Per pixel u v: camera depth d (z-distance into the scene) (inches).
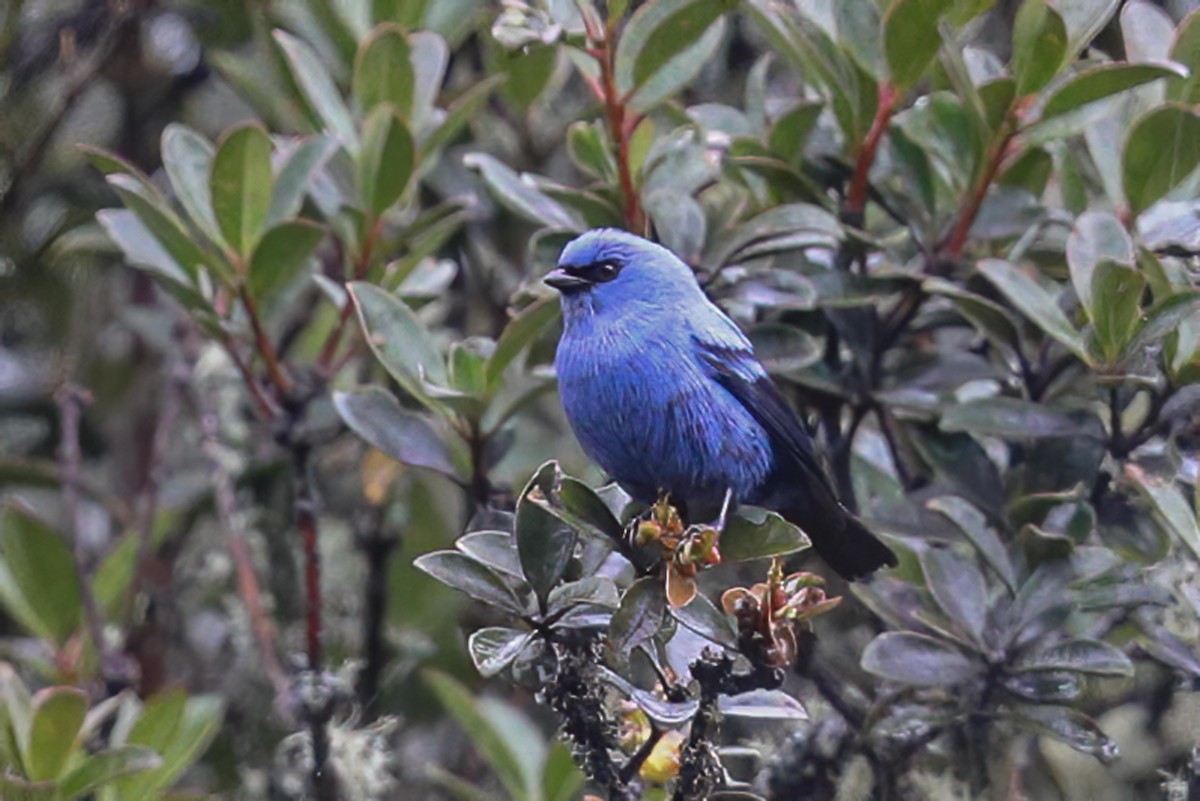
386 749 459.5
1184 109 383.6
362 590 515.8
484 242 535.5
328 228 449.1
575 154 422.0
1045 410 380.2
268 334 437.4
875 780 405.1
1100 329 362.0
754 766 436.5
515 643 300.4
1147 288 399.2
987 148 390.9
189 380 498.3
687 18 383.6
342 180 435.8
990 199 405.4
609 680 306.2
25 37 538.9
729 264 411.8
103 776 368.5
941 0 375.2
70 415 455.5
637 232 417.7
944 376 413.7
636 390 391.9
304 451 415.5
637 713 334.6
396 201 422.3
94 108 565.0
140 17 550.9
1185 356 366.9
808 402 438.3
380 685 483.5
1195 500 360.8
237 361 417.4
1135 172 394.9
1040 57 373.7
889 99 397.4
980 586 371.6
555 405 543.8
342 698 382.3
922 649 368.2
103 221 424.2
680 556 289.3
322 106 433.1
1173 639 378.9
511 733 435.5
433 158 453.1
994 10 544.4
